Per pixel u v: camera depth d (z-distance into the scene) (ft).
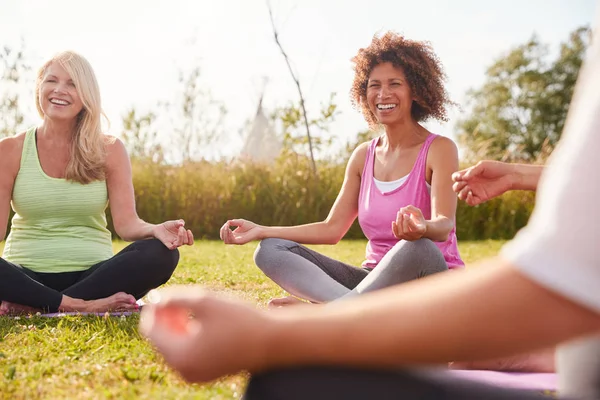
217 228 37.14
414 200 9.93
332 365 2.27
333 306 2.18
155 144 39.99
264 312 2.22
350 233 36.17
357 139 39.45
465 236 37.52
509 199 37.60
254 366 2.17
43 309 11.14
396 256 8.41
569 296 1.71
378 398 2.25
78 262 12.12
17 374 6.82
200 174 37.45
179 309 2.29
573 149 1.76
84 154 12.02
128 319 10.20
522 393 2.47
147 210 36.76
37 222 12.17
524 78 108.17
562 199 1.74
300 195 37.58
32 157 12.13
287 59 39.17
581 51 106.52
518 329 1.81
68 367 7.16
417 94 10.16
